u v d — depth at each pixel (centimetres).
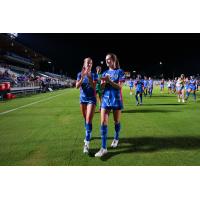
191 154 572
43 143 677
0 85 2103
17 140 712
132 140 695
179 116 1094
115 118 632
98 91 1224
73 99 2100
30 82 3453
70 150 611
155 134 761
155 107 1448
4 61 5931
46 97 2386
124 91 3588
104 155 569
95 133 782
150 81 2372
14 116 1151
